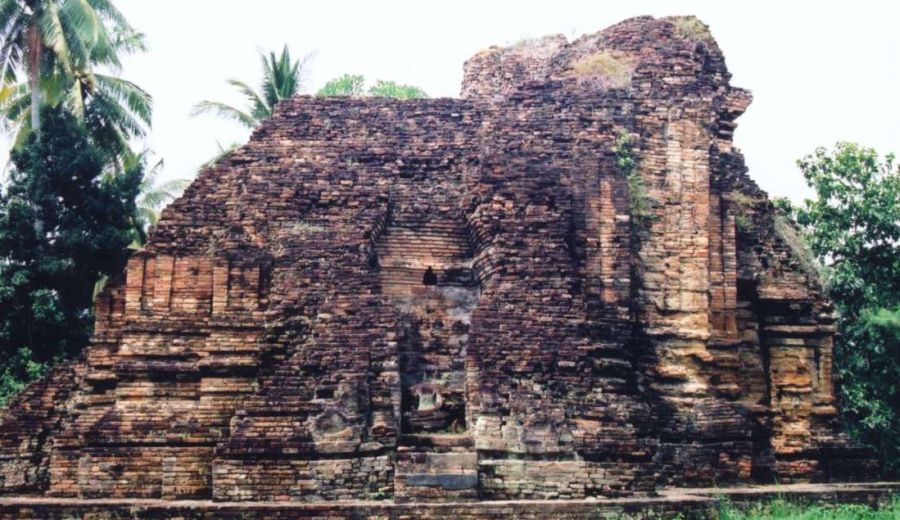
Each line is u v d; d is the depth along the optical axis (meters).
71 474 19.50
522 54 27.48
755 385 23.75
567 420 18.75
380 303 19.91
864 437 27.62
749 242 24.23
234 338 20.66
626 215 21.94
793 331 24.31
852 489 20.09
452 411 19.88
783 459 23.58
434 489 17.66
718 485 21.52
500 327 19.72
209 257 21.20
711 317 22.83
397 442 18.45
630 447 18.59
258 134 22.86
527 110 23.20
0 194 32.03
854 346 28.41
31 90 35.62
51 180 31.69
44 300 30.59
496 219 21.08
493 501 17.61
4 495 20.06
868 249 29.84
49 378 21.20
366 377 18.86
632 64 23.91
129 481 19.50
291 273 20.56
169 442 19.72
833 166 30.44
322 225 21.56
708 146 23.47
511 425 18.47
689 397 22.17
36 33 33.88
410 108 23.39
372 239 21.42
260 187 21.88
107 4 37.41
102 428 19.73
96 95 37.72
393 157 22.84
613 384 19.72
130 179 33.00
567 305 20.14
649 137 23.33
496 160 21.84
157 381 20.38
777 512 18.08
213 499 17.95
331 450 18.16
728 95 25.33
